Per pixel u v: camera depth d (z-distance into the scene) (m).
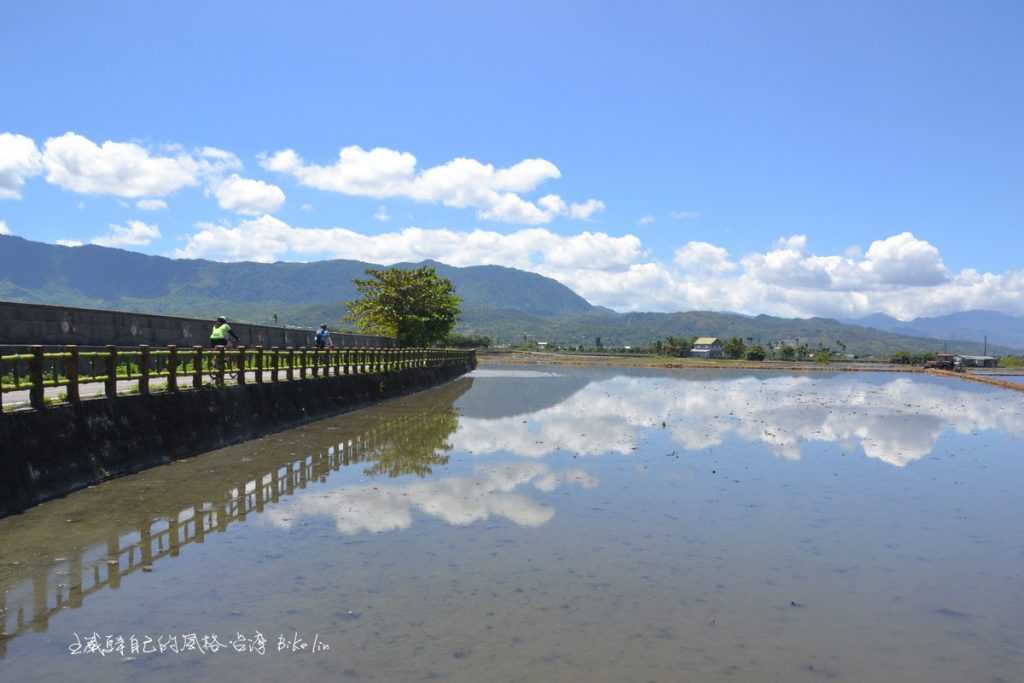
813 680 6.50
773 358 123.81
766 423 26.25
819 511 12.77
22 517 11.04
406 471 15.81
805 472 16.44
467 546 10.23
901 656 7.04
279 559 9.54
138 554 9.66
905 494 14.32
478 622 7.59
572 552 10.05
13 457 11.19
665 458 17.95
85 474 12.98
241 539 10.42
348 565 9.34
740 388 48.25
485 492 13.74
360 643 7.04
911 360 107.19
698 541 10.73
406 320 57.19
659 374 69.50
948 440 22.55
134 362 21.28
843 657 6.98
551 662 6.71
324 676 6.36
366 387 32.09
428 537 10.65
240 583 8.62
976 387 53.66
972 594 8.79
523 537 10.73
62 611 7.73
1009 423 28.02
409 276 59.41
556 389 45.22
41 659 6.64
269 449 18.27
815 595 8.64
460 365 63.31
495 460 17.38
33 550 9.67
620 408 31.84
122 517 11.35
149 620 7.52
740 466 17.05
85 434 13.09
